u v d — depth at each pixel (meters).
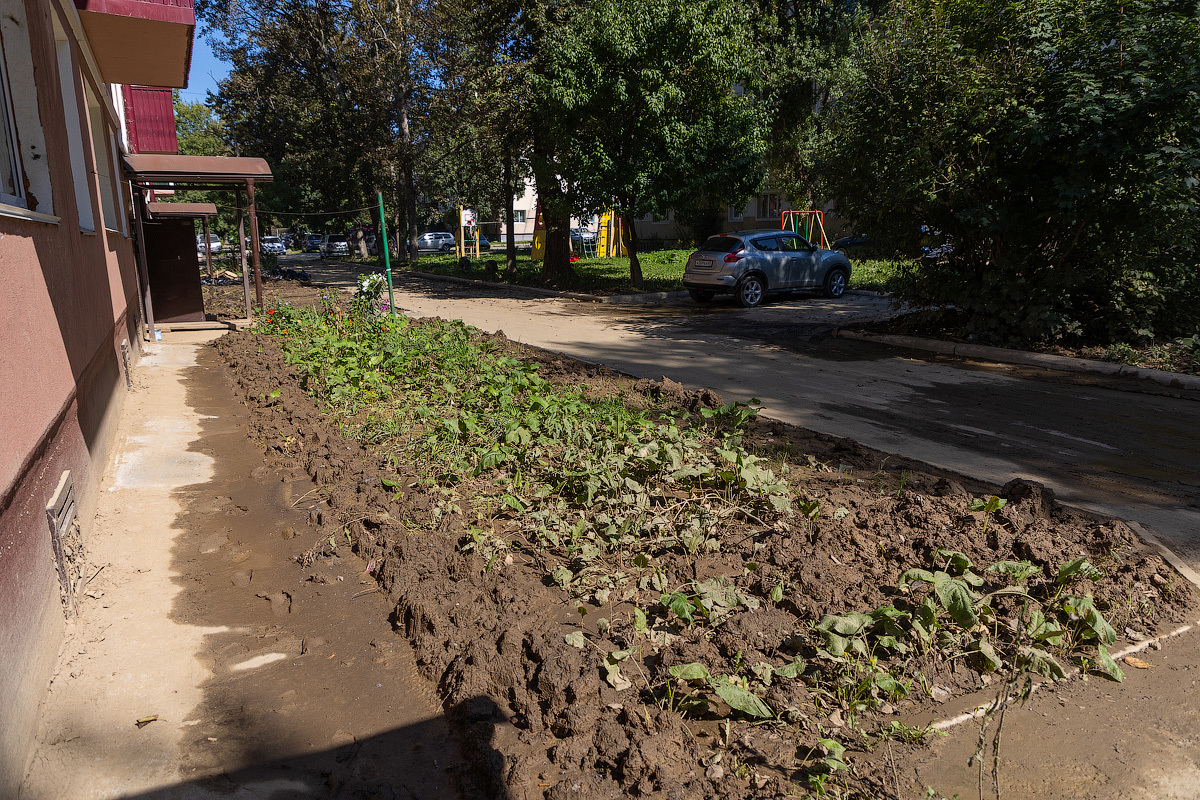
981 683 3.13
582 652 3.25
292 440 6.45
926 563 3.99
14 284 3.36
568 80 16.98
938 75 10.02
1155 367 9.07
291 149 39.78
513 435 5.53
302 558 4.29
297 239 68.00
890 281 12.12
